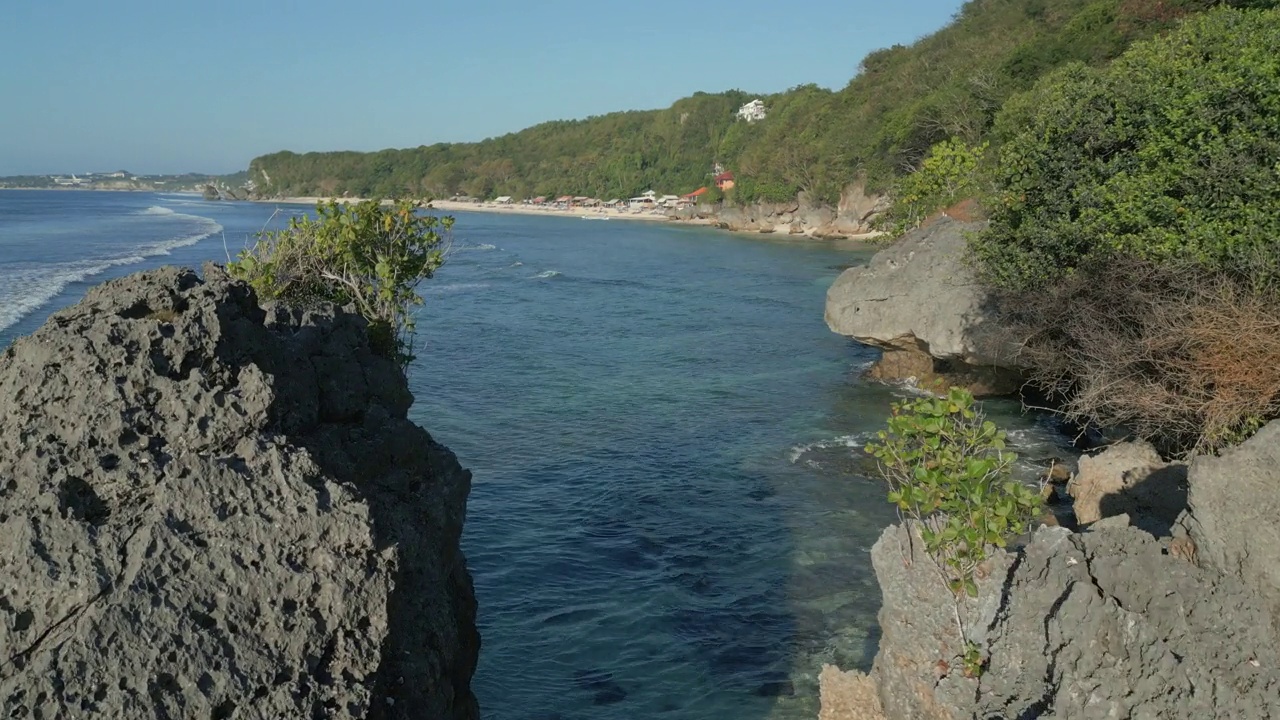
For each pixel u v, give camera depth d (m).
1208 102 16.14
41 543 5.21
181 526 5.58
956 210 37.31
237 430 6.29
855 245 90.25
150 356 6.41
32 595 5.03
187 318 6.74
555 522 17.33
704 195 148.50
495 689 11.79
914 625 8.97
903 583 9.16
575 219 163.12
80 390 6.05
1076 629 7.50
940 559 8.87
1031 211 19.84
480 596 14.35
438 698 6.87
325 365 8.76
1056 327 17.88
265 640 5.40
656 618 13.63
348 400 8.80
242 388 6.51
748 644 12.86
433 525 8.55
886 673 9.21
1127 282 15.34
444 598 7.82
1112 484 13.78
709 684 11.91
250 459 6.07
